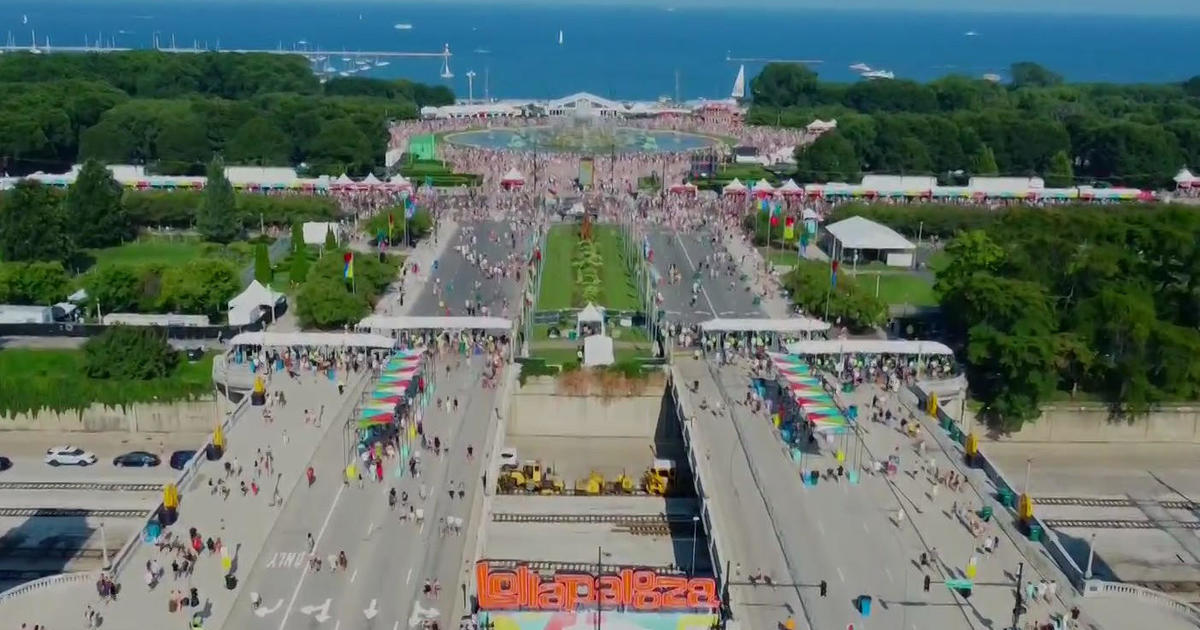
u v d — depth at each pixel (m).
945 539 171.75
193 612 149.12
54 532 194.88
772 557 164.00
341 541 169.12
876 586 157.00
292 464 195.12
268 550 166.00
